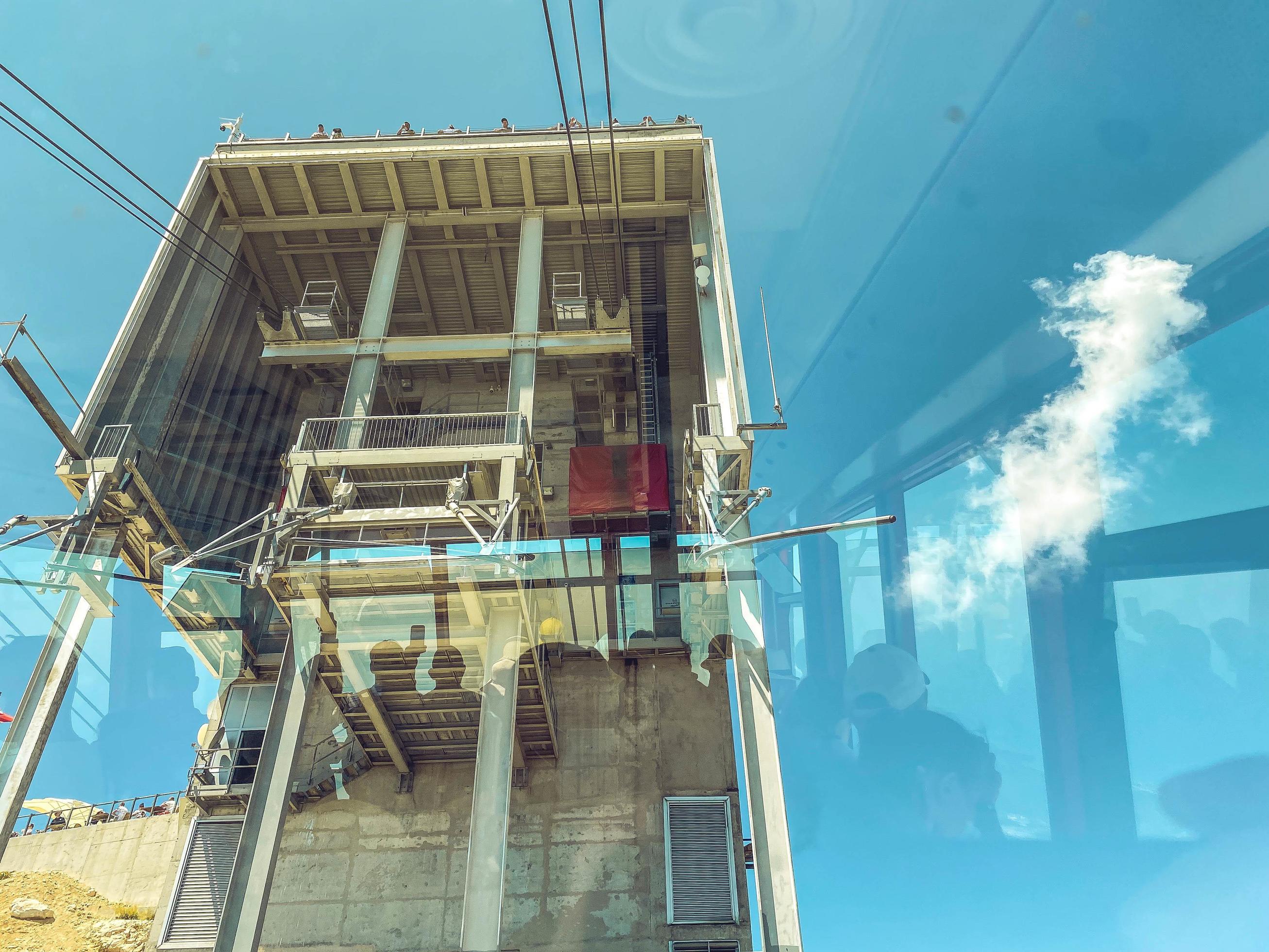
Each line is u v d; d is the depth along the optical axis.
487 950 14.45
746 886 19.48
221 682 21.73
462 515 17.25
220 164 25.27
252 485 23.31
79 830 22.17
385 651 18.23
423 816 20.64
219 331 24.50
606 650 21.97
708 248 24.59
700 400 25.38
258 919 14.89
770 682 16.02
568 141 23.69
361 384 22.06
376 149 25.52
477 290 27.86
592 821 20.23
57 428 18.31
